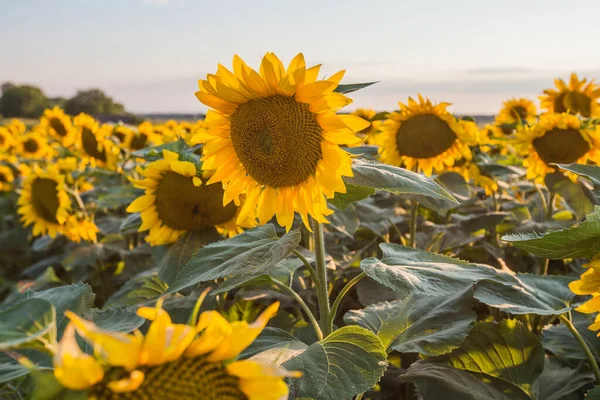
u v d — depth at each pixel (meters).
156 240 0.90
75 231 1.46
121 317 0.48
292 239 0.59
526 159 1.26
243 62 0.60
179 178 0.87
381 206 1.32
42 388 0.29
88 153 1.70
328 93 0.56
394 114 1.23
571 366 0.78
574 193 1.13
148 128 1.80
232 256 0.60
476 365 0.69
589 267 0.54
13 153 2.81
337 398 0.48
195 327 0.33
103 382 0.31
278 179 0.61
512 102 1.89
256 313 0.99
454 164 1.34
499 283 0.71
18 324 0.35
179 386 0.32
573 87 1.49
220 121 0.64
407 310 0.72
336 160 0.57
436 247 1.24
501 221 1.20
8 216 2.15
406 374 0.68
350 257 1.17
